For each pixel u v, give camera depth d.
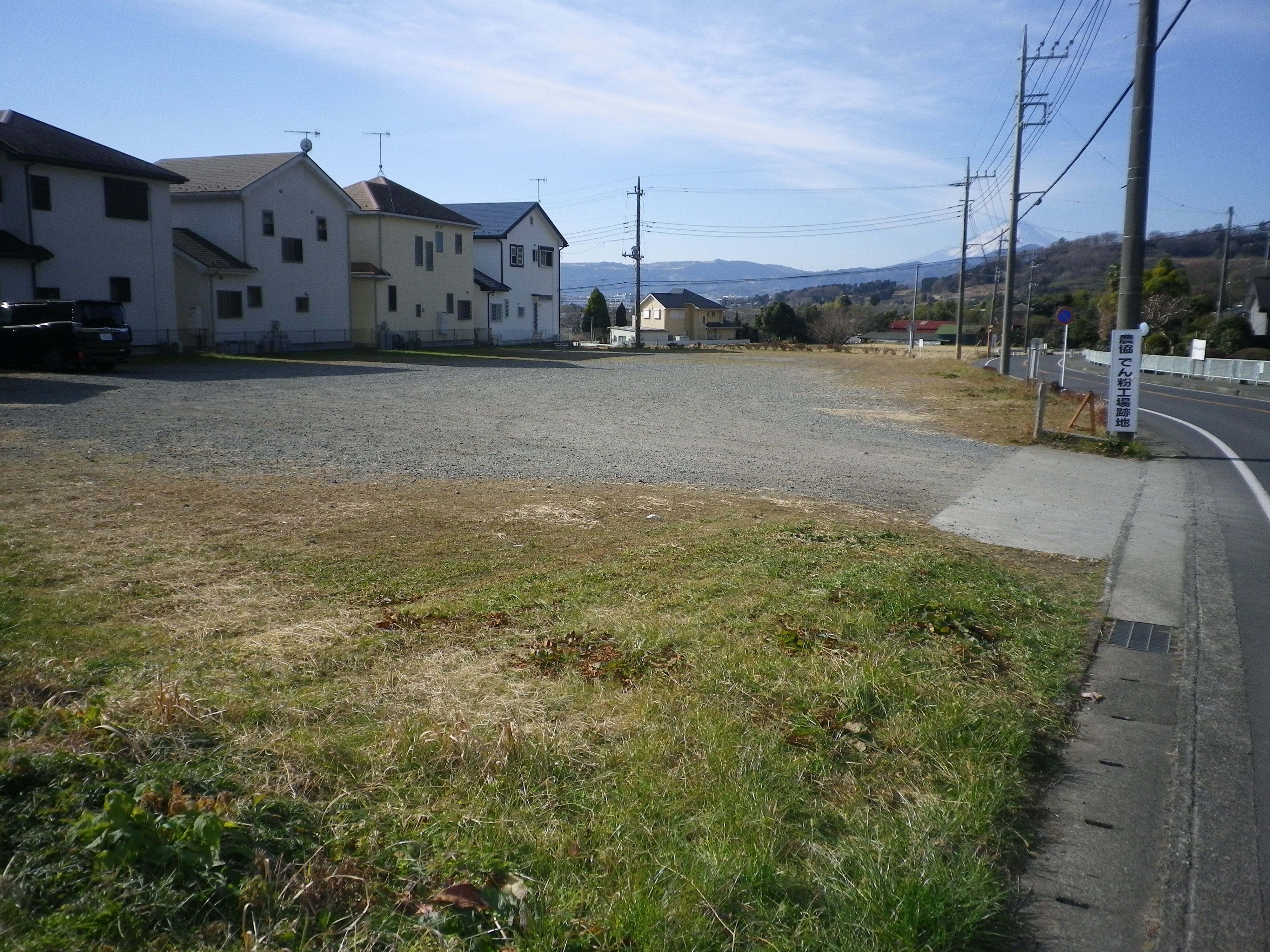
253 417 15.69
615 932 2.71
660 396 23.62
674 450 14.20
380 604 5.77
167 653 4.73
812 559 7.27
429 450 12.91
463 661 4.82
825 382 30.94
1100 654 5.90
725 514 9.14
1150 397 30.80
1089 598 7.16
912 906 2.92
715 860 3.05
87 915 2.47
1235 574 8.16
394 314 45.09
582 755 3.79
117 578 6.02
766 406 22.31
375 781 3.44
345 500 9.01
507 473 11.21
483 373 29.72
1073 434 17.17
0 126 27.80
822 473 12.62
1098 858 3.49
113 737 3.42
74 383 20.34
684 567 6.91
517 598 5.96
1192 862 3.48
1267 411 25.48
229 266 33.62
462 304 50.56
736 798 3.47
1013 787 3.89
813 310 94.19
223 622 5.27
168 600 5.62
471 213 59.25
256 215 35.38
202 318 33.41
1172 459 15.92
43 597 5.54
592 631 5.34
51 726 3.51
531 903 2.80
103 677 4.30
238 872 2.73
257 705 4.05
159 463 10.68
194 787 3.19
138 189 30.22
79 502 8.31
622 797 3.46
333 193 39.25
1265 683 5.45
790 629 5.49
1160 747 4.49
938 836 3.42
